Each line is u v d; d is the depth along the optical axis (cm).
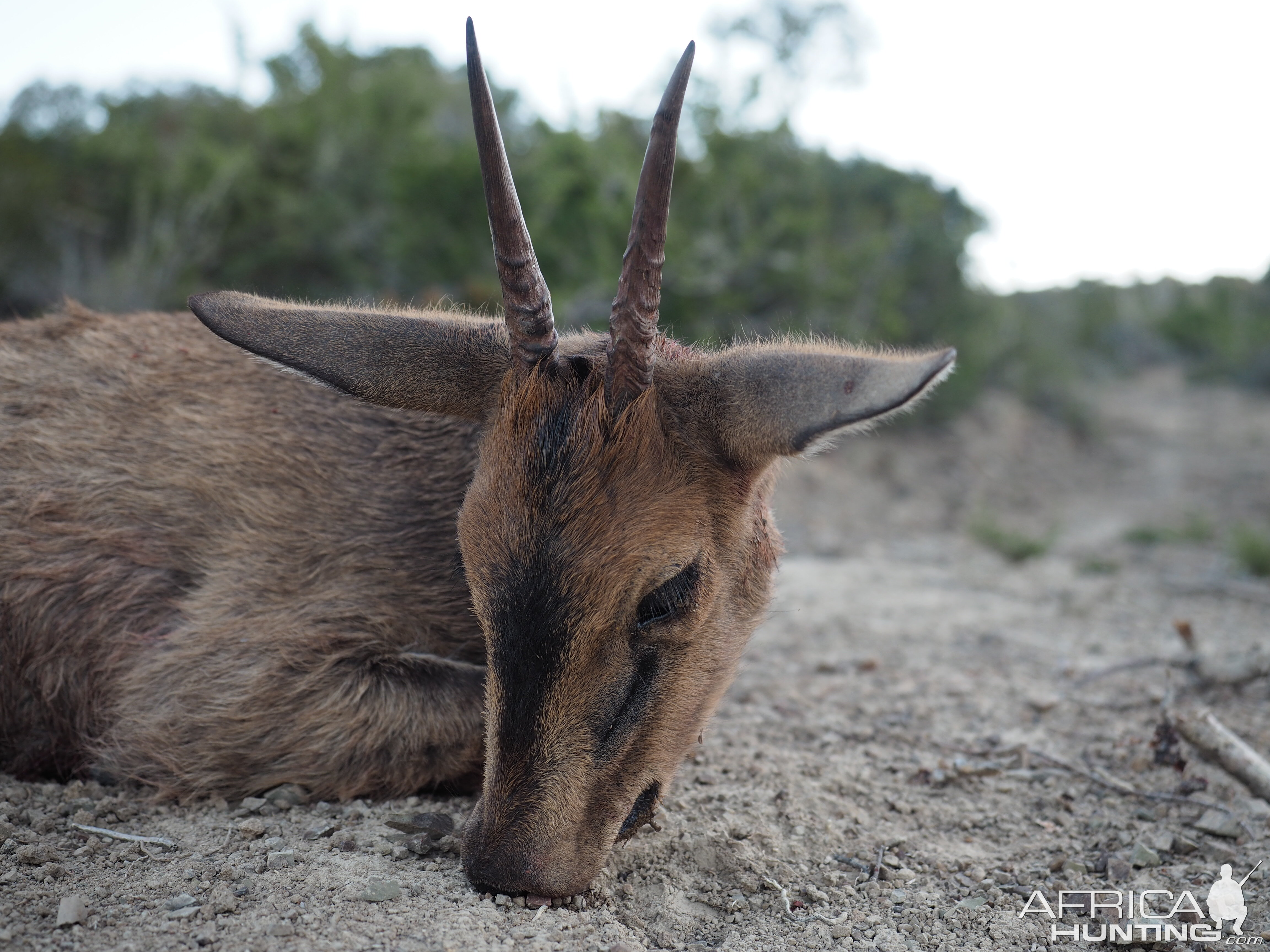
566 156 158
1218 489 214
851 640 82
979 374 259
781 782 53
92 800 49
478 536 40
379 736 48
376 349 45
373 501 50
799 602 95
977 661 76
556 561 39
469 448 50
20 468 52
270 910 40
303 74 247
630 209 155
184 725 49
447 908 40
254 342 44
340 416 52
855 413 38
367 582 50
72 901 40
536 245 150
